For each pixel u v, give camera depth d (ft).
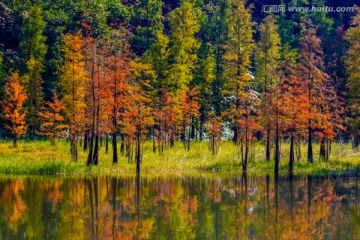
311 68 228.63
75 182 180.14
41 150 256.32
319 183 177.68
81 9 381.19
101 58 215.72
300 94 228.43
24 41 323.37
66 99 227.20
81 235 101.76
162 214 122.01
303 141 302.66
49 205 134.00
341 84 309.42
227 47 261.65
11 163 217.97
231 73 244.22
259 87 295.28
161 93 293.64
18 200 141.59
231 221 114.52
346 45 350.02
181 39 307.58
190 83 315.58
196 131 322.75
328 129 230.07
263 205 134.41
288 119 204.33
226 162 233.55
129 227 108.47
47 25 369.91
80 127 225.56
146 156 247.29
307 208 130.62
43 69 333.01
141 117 212.43
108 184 175.01
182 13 320.91
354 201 140.87
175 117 266.98
